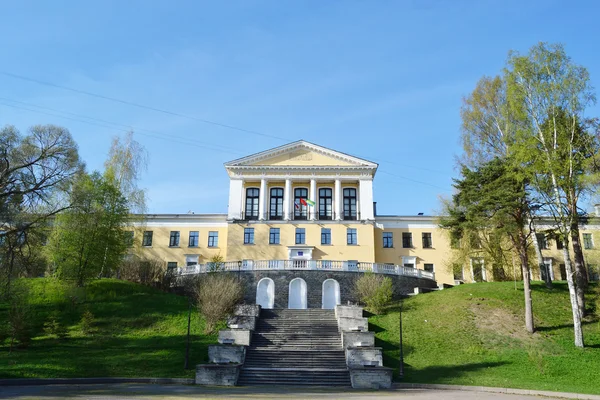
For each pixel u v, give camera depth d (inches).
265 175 2581.2
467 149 1763.0
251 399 768.3
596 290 1513.3
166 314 1555.1
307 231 2477.9
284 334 1397.6
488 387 997.8
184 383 1056.8
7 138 1349.7
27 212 1369.3
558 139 1334.9
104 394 804.0
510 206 1392.7
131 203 2042.3
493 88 1736.0
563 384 1055.0
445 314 1536.7
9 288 1310.3
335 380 1112.8
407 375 1151.6
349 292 1863.9
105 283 1749.5
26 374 1016.9
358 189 2600.9
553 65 1366.9
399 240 2541.8
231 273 1897.1
